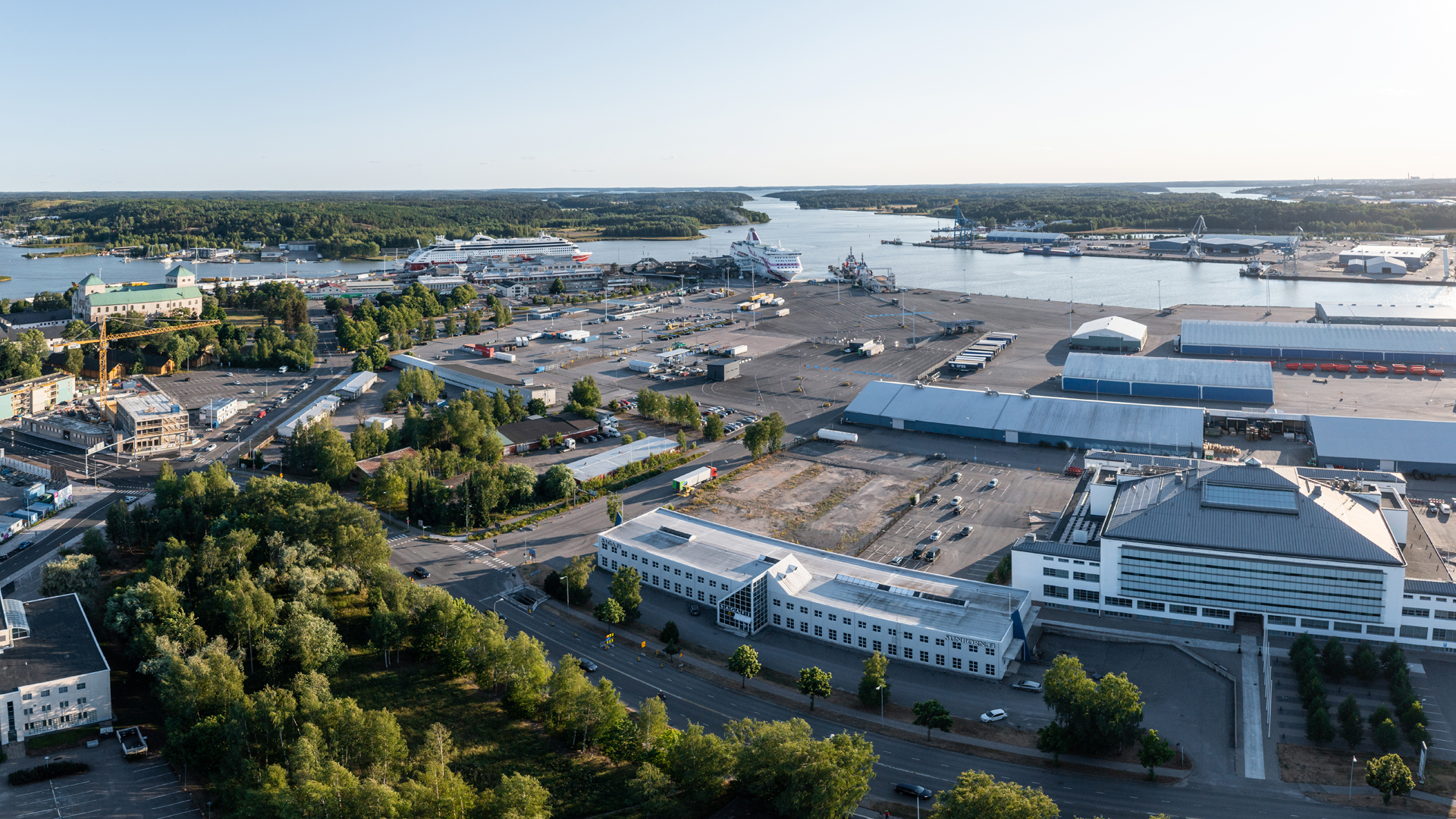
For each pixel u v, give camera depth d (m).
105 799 135.50
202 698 148.00
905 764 142.00
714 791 131.12
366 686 164.88
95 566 193.50
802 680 157.00
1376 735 140.62
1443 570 178.00
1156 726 149.62
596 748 148.88
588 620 189.12
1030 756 143.25
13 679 150.50
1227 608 176.25
